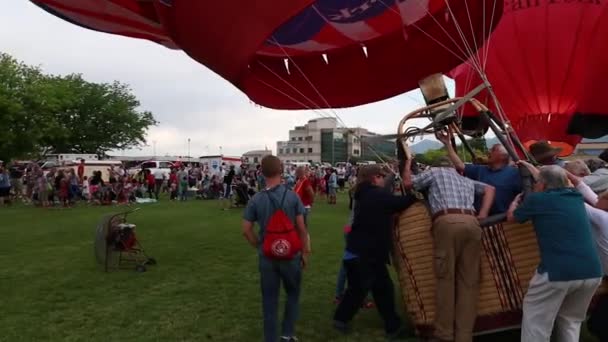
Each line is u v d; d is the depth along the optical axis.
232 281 6.26
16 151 34.91
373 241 4.23
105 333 4.41
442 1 6.09
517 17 9.71
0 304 5.26
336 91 7.02
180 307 5.16
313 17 6.08
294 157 99.81
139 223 12.18
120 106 53.56
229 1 4.41
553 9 9.48
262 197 3.83
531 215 3.43
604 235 3.62
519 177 4.27
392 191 4.93
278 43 6.46
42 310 5.06
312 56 6.86
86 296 5.59
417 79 6.82
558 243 3.29
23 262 7.41
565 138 10.02
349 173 31.81
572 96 9.73
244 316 4.87
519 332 4.40
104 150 53.94
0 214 14.83
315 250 8.30
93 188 19.19
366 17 6.21
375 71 6.88
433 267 4.04
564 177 3.44
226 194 18.55
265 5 4.39
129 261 7.38
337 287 5.29
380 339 4.30
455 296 3.86
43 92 35.16
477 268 3.86
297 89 6.91
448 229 3.78
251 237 3.85
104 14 5.68
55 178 18.23
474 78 9.54
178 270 6.88
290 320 3.94
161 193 26.27
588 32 9.41
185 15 4.60
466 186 3.97
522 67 9.78
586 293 3.36
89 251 8.33
